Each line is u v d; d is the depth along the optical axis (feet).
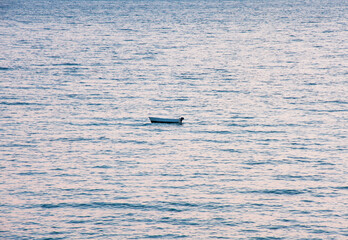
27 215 328.29
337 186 367.25
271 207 339.36
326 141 457.27
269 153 431.43
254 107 571.28
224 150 440.04
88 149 441.68
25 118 525.34
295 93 632.79
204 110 560.61
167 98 611.06
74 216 327.67
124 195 354.95
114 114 544.21
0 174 386.52
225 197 352.90
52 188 364.79
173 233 310.04
